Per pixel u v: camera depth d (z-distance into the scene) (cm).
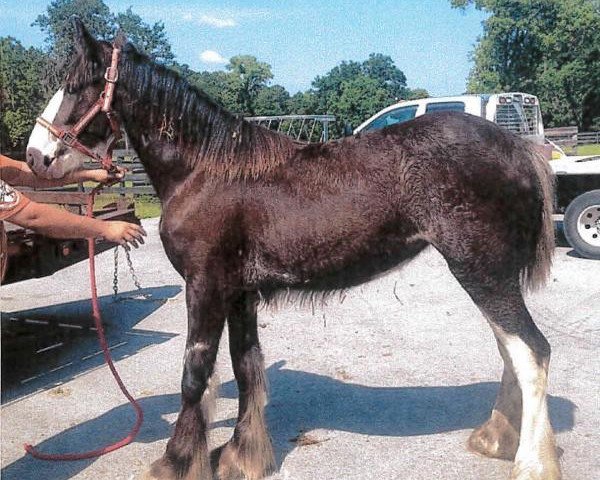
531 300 648
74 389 465
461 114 309
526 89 4916
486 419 390
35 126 323
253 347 345
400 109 1082
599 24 4494
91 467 351
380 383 455
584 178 880
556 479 293
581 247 839
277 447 367
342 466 343
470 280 300
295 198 305
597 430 372
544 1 4550
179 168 316
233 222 308
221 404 433
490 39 4838
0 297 741
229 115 320
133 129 324
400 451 356
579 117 5066
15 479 339
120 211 652
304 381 462
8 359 532
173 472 309
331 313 634
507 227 295
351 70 4859
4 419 418
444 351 516
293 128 1795
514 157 298
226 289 313
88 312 671
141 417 379
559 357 491
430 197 294
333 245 304
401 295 700
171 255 320
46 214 288
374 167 302
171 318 644
